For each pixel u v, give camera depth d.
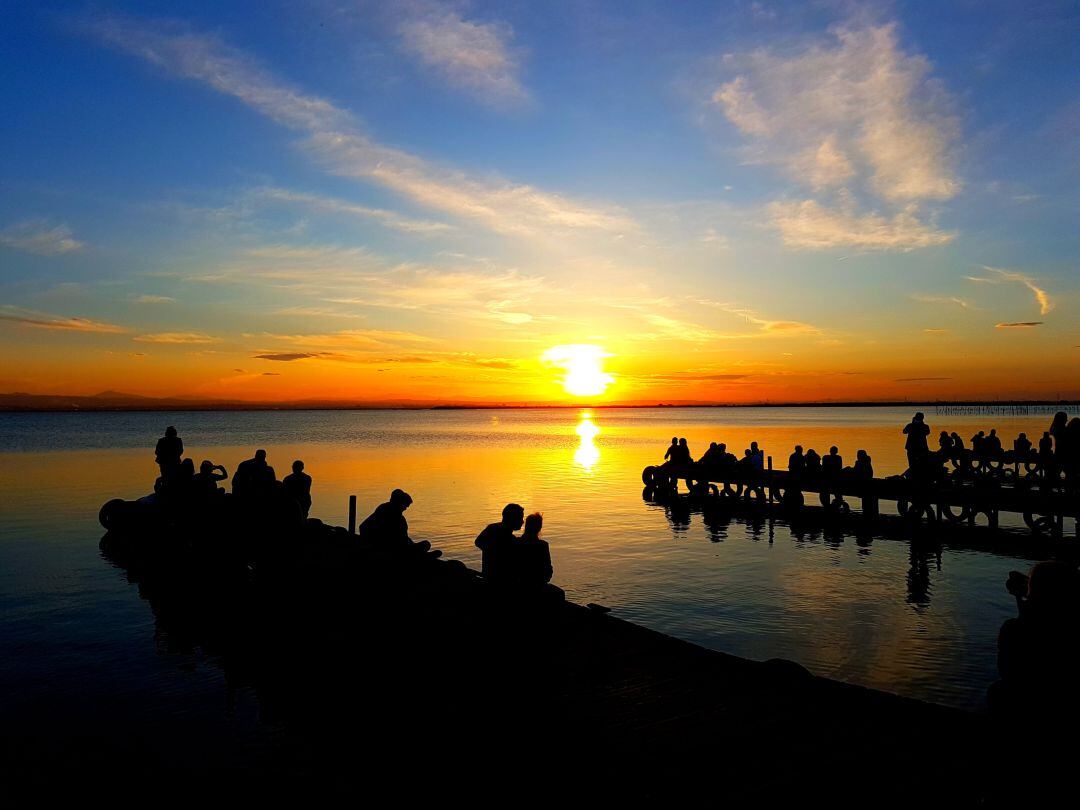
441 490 31.47
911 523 22.25
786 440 67.19
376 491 31.03
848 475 24.16
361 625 9.75
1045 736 4.20
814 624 12.01
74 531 20.02
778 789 4.95
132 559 16.19
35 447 65.94
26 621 11.34
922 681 9.39
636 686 7.02
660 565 16.78
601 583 14.96
